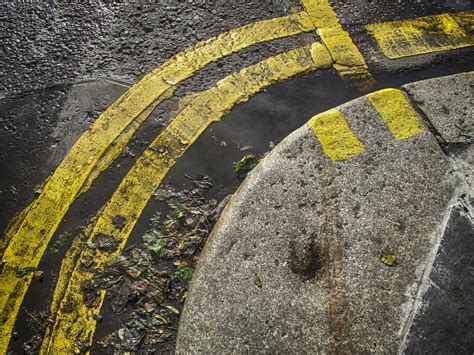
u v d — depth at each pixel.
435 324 1.87
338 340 1.85
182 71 3.13
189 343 1.95
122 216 2.57
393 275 1.97
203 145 2.83
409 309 1.90
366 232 2.05
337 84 3.08
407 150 2.23
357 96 3.03
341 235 2.04
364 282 1.95
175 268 2.41
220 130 2.88
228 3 3.46
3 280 2.37
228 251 2.08
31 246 2.48
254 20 3.38
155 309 2.29
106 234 2.51
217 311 1.97
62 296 2.33
